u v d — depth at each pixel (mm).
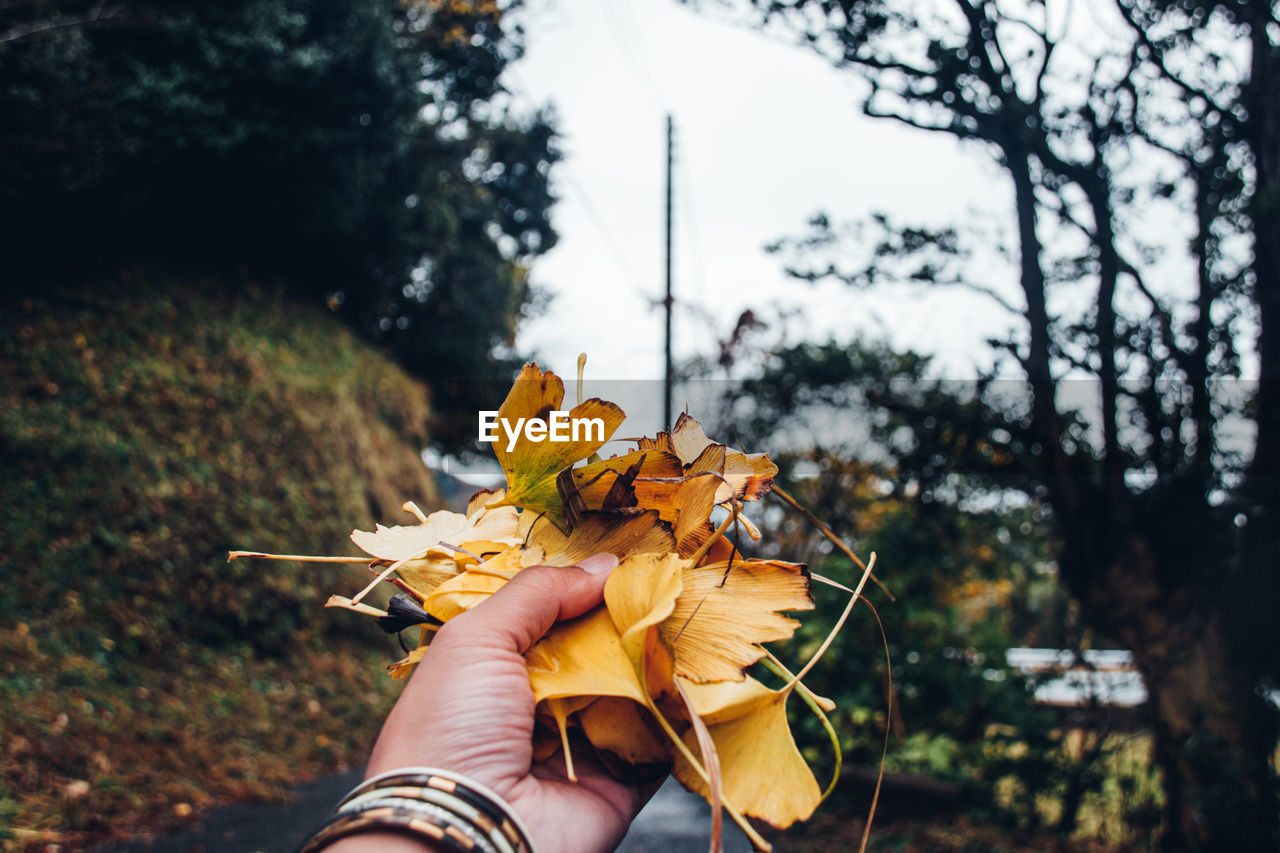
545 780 601
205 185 12172
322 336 13195
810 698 604
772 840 4465
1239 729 4535
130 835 3861
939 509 5781
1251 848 4242
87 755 4508
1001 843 4574
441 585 681
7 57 8383
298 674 7594
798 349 7453
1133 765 4863
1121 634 5027
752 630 615
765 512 7234
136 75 10336
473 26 16547
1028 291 5141
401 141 13836
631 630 571
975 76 5070
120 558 7016
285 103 11914
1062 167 4953
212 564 7723
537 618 612
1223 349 4816
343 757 6059
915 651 5453
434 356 18000
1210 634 4723
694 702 583
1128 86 4883
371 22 12656
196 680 6465
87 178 9641
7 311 8641
